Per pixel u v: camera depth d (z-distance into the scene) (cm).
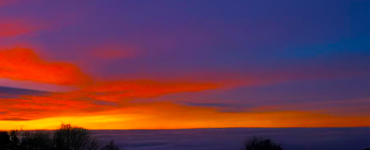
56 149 1814
